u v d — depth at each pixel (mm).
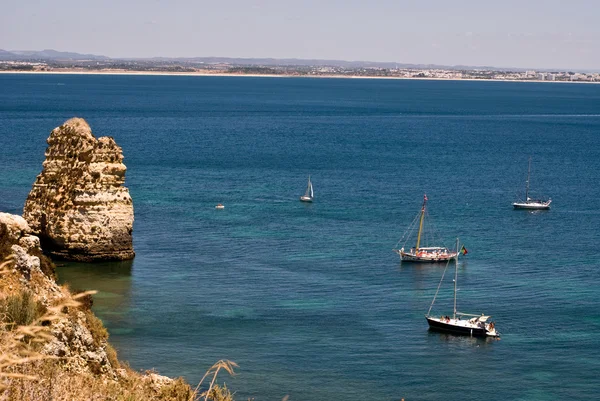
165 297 76250
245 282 84750
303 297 80938
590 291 88938
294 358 63250
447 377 62219
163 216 120062
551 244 116625
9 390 18828
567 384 61812
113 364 34156
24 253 35281
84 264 86375
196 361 60312
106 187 87688
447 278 93625
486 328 73000
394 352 67000
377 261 100688
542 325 76312
